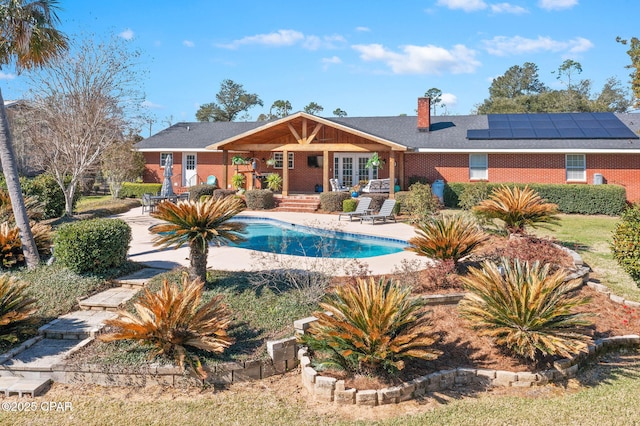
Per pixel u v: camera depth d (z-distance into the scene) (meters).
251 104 74.25
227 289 8.35
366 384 5.80
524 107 52.78
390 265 10.84
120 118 20.05
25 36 10.58
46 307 7.96
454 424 5.05
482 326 6.68
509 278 6.95
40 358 6.48
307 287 8.05
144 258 11.27
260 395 5.86
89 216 18.41
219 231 8.19
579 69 61.66
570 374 6.30
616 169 22.61
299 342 6.63
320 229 16.61
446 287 8.70
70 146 18.27
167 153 30.44
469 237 8.93
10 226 11.20
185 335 6.35
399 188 24.03
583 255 11.52
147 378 6.09
